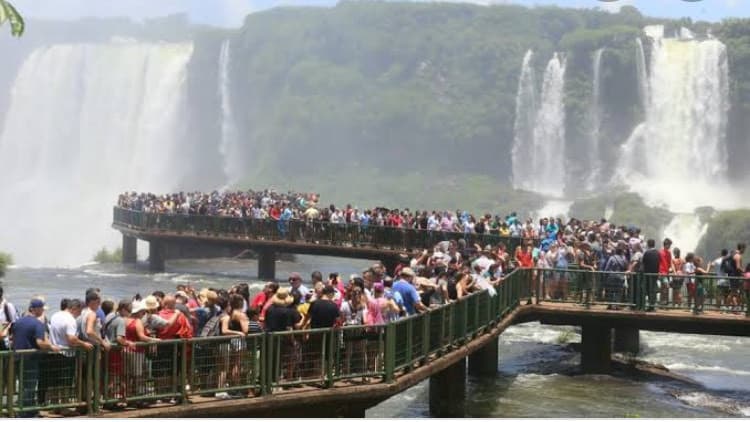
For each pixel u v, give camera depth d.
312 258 69.38
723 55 90.75
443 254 25.80
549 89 101.12
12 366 14.28
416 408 24.89
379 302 18.81
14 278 51.50
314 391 17.16
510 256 38.50
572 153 99.50
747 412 25.14
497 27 114.75
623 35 97.50
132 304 16.39
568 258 30.59
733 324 28.22
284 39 116.38
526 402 25.92
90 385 14.92
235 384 16.45
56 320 14.90
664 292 29.08
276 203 52.03
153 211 55.03
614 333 34.03
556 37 115.12
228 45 113.25
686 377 29.80
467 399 26.20
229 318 16.78
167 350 15.73
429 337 20.55
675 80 92.38
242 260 63.56
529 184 101.75
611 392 27.36
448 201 101.50
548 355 32.75
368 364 18.20
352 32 116.31
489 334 25.08
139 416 15.01
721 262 29.36
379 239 44.94
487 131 105.88
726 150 90.31
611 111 97.50
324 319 17.59
